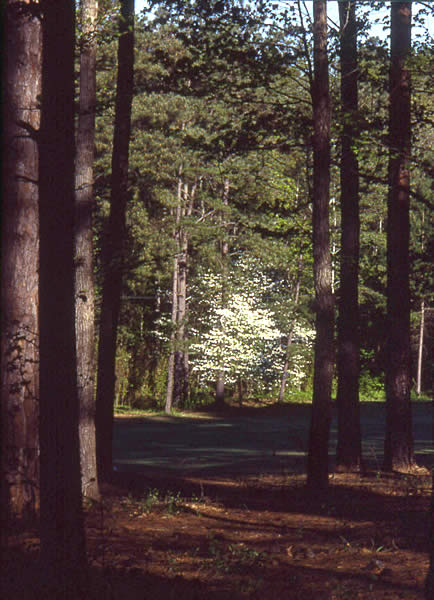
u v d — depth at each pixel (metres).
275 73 14.87
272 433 33.53
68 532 6.38
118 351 46.59
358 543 9.71
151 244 42.62
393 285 18.73
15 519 9.93
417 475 17.92
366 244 22.64
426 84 17.25
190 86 15.87
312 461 14.65
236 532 10.41
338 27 16.11
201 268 49.47
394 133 17.55
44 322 6.37
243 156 16.30
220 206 41.66
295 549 9.34
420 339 60.16
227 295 49.16
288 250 45.34
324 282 14.66
